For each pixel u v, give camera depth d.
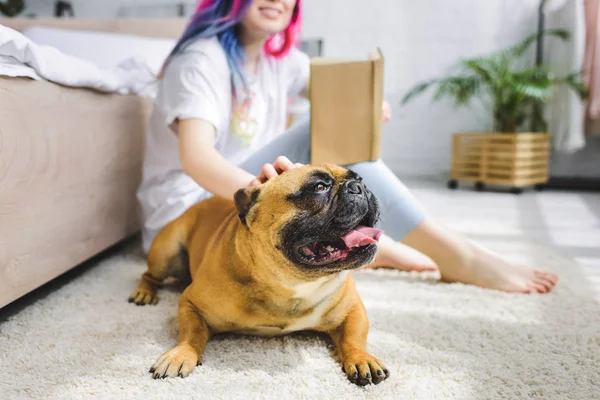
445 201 3.40
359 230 1.03
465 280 1.62
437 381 1.02
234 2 1.64
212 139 1.51
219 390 0.96
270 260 1.04
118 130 1.93
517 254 2.04
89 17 4.09
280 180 1.04
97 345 1.17
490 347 1.17
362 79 1.32
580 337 1.23
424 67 4.56
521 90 3.71
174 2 4.07
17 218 1.28
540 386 0.99
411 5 4.49
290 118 3.34
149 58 2.74
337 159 1.37
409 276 1.76
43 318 1.34
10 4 3.77
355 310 1.18
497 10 4.38
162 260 1.52
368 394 0.96
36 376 1.02
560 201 3.41
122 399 0.92
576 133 3.80
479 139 3.99
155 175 1.88
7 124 1.23
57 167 1.48
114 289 1.60
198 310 1.17
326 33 4.63
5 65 1.25
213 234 1.33
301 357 1.12
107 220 1.85
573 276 1.74
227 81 1.67
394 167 4.72
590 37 3.78
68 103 1.55
